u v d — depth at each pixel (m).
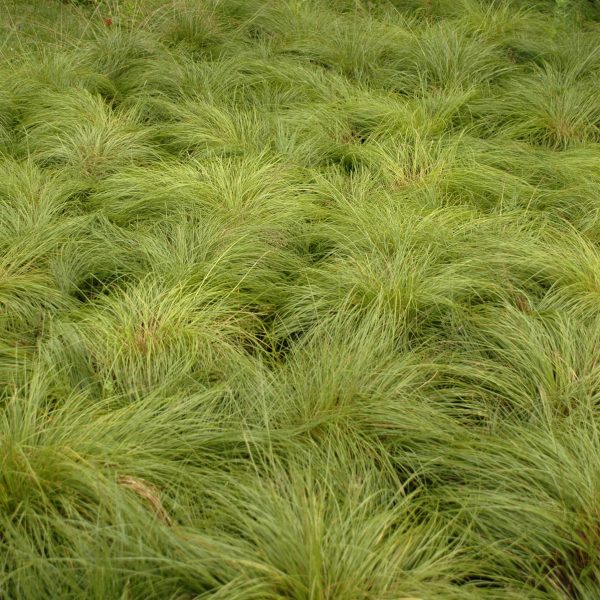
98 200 4.70
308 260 4.38
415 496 3.43
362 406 3.55
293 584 3.05
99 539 3.18
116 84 5.80
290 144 5.09
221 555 3.07
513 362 3.78
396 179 4.83
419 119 5.35
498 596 3.13
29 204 4.54
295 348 3.86
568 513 3.24
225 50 6.18
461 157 5.00
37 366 3.65
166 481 3.34
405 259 4.14
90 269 4.28
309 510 3.18
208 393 3.58
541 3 7.04
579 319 3.94
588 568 3.18
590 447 3.39
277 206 4.59
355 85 5.80
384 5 6.99
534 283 4.15
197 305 3.98
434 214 4.49
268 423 3.53
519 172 4.97
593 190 4.70
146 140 5.20
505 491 3.37
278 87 5.68
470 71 5.86
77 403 3.51
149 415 3.48
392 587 3.08
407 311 3.99
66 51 6.04
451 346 3.93
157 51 6.02
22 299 4.04
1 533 3.24
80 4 6.88
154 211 4.63
